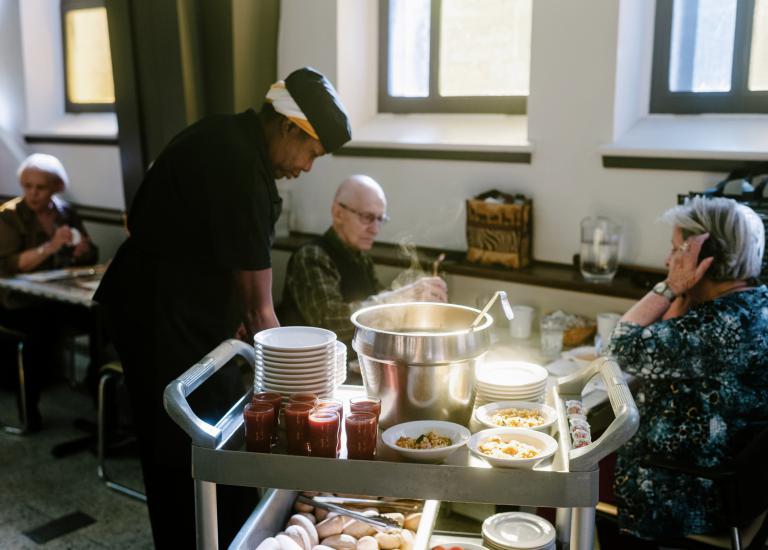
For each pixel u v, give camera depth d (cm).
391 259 325
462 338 141
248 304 203
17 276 351
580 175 296
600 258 281
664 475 197
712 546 195
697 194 261
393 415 144
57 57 488
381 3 358
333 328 262
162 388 206
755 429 195
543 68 297
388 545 154
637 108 300
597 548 215
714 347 191
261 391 155
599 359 161
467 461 130
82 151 469
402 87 362
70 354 398
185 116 354
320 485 131
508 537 156
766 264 231
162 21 346
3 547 272
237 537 142
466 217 319
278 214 210
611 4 277
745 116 283
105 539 278
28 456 343
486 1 331
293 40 363
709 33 286
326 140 198
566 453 132
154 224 204
